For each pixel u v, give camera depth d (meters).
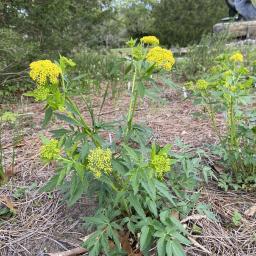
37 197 2.30
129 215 1.82
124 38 12.61
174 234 1.65
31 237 2.00
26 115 3.73
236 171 2.32
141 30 13.84
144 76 1.78
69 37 5.87
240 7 10.03
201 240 1.89
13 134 3.20
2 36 4.37
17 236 2.01
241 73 2.30
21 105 4.27
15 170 2.59
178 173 2.13
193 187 2.10
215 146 2.42
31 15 5.25
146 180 1.51
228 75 2.28
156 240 1.83
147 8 13.92
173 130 3.06
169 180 2.04
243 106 3.16
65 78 1.70
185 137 2.89
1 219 2.16
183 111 3.61
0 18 5.22
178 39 12.60
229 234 1.94
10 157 2.78
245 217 2.06
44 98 1.53
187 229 1.93
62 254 1.84
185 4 12.37
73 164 1.52
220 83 2.26
